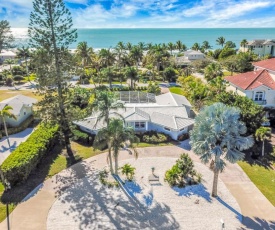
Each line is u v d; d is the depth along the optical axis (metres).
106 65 69.69
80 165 26.70
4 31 62.53
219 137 19.45
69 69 31.67
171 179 23.41
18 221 18.95
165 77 68.69
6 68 77.56
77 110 33.00
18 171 22.83
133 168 24.36
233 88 41.84
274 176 24.92
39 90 31.67
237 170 25.75
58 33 30.08
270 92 37.34
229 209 20.36
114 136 22.72
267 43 89.88
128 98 41.16
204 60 78.69
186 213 19.92
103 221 19.02
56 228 18.33
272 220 19.22
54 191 22.45
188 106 39.81
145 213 19.88
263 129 27.84
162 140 32.09
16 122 36.22
